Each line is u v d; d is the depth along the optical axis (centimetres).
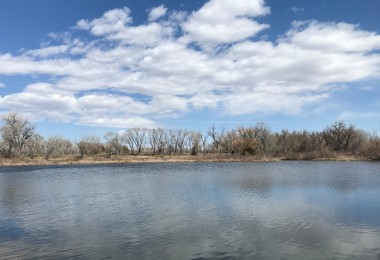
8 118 14275
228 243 2461
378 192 4681
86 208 3891
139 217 3334
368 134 15025
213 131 17500
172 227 2919
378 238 2542
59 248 2425
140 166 11538
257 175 7350
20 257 2259
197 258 2175
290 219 3134
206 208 3703
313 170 8388
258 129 15575
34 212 3725
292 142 15125
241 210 3559
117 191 5291
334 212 3409
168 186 5794
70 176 8200
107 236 2697
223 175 7550
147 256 2228
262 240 2516
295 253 2244
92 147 18838
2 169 10819
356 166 9550
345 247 2350
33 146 15275
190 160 13900
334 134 15375
